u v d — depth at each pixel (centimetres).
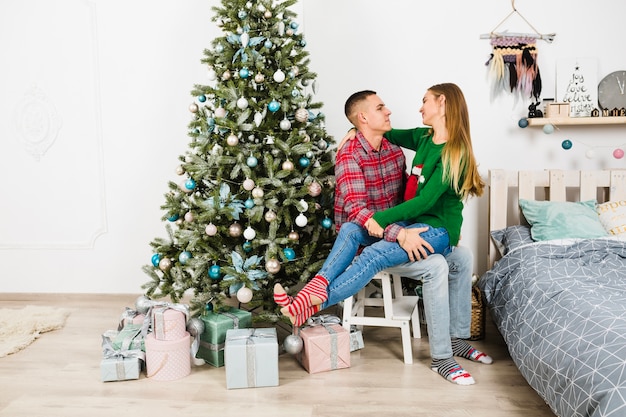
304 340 237
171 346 228
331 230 284
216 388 221
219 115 252
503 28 314
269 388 221
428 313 233
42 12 335
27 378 232
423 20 318
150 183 343
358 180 252
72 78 338
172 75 335
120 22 334
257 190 244
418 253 226
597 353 162
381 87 324
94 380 229
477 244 326
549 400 180
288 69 262
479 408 202
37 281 353
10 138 345
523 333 216
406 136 271
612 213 286
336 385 223
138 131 340
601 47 310
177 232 255
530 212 294
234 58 260
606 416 143
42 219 350
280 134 262
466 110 236
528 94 315
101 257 350
